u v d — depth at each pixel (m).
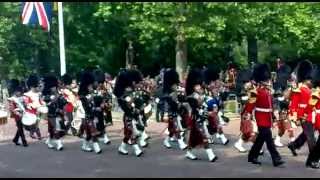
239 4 37.38
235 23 39.44
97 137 24.42
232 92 37.06
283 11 45.69
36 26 56.09
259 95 20.56
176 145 25.61
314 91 20.77
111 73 58.47
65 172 20.09
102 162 22.00
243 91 28.16
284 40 51.50
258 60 57.12
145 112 26.23
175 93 24.69
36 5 39.31
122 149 23.69
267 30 47.84
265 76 20.70
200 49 54.12
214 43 43.31
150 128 31.42
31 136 28.70
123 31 55.59
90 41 57.66
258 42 57.66
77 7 55.19
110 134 29.72
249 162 21.28
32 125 27.91
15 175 19.69
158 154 23.50
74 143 27.19
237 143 23.67
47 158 23.20
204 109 21.94
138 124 23.58
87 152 24.52
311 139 20.38
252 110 21.00
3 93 41.16
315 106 20.53
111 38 57.50
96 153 24.12
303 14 48.88
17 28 55.88
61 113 25.70
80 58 57.56
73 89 29.31
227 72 40.12
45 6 41.84
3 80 49.44
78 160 22.56
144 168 20.56
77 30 56.62
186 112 23.08
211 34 38.28
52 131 25.56
